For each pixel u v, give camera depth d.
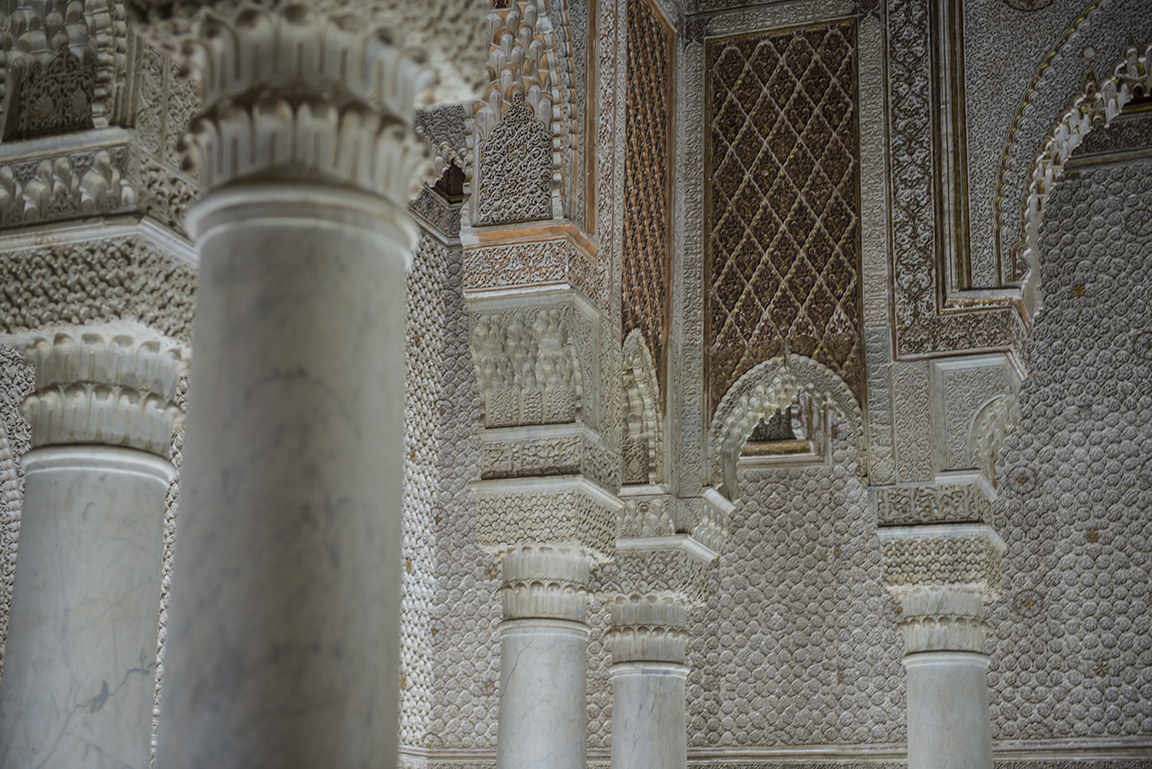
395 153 1.89
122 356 2.59
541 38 3.86
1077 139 4.57
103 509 2.49
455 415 6.47
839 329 4.52
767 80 4.77
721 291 4.67
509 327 3.79
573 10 3.95
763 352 4.59
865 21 4.70
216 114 1.84
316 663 1.63
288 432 1.69
